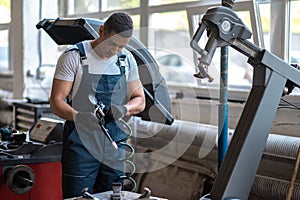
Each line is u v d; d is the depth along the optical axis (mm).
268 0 2844
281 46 2834
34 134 2326
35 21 4949
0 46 5785
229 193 1643
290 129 2732
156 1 3615
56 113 2172
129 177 1995
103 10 4266
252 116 1689
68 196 2336
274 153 2504
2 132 2445
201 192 2846
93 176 2365
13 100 4535
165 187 3066
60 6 4832
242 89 3025
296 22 2793
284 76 1735
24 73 4934
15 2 4941
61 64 2234
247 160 1678
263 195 2543
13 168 1722
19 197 1779
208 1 3102
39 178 1828
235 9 2953
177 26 3441
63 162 2336
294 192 2385
